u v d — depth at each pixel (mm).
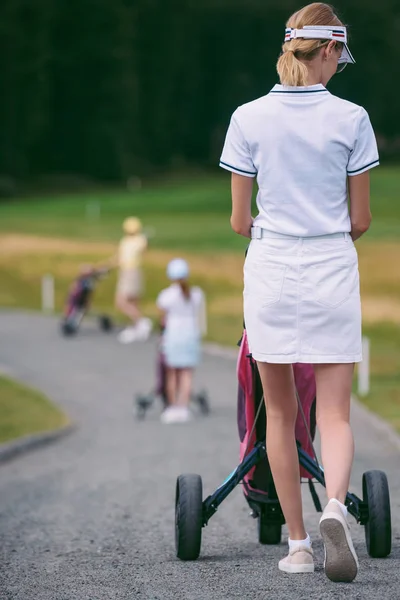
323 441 9398
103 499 16500
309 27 9297
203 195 140625
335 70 9602
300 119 9211
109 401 29875
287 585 9625
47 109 191750
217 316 51344
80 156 199000
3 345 42219
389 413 27281
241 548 11898
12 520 14789
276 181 9266
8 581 10562
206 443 22828
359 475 17906
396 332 45750
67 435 24719
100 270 44781
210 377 34188
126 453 21797
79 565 11320
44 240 83125
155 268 66562
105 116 198375
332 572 9102
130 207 127750
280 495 9953
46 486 18109
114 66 198375
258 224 9430
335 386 9391
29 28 187375
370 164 9266
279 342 9328
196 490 11047
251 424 10648
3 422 25766
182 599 9430
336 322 9258
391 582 9602
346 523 8953
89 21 197250
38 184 185000
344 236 9336
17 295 61031
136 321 43875
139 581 10273
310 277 9234
